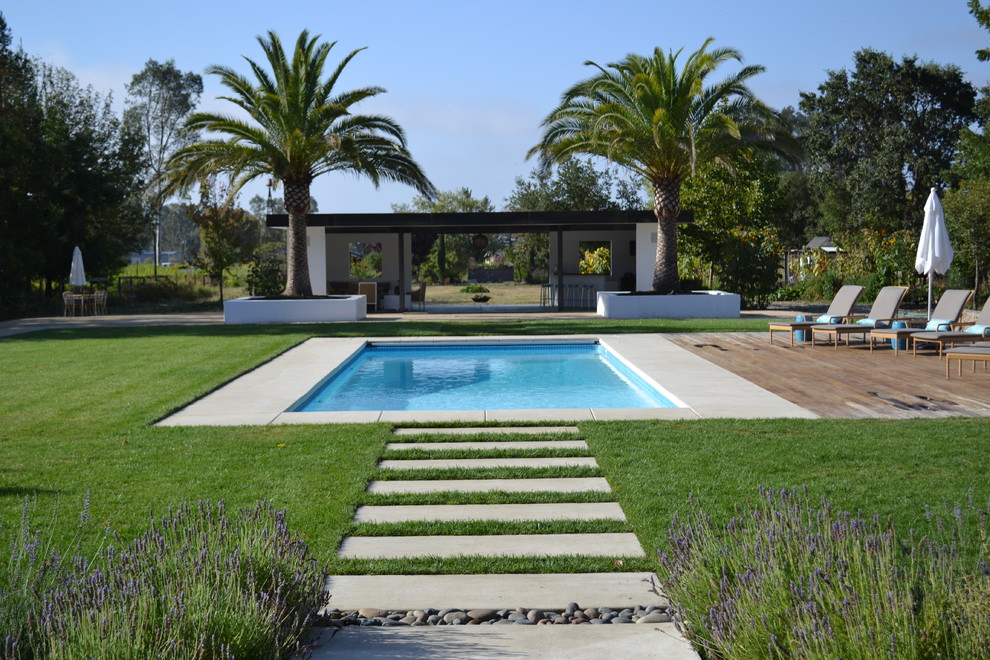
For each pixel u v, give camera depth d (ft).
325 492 19.99
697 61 67.92
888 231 133.59
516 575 15.19
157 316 82.84
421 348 55.31
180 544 12.44
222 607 10.41
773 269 84.12
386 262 92.43
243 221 109.81
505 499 19.53
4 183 91.61
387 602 13.98
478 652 11.44
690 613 11.59
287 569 11.94
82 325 71.82
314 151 70.08
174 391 35.27
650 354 46.73
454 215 78.13
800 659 9.45
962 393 33.19
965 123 138.92
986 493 18.80
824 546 11.14
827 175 151.84
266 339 55.77
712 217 96.99
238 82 69.51
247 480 21.12
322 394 38.78
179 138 186.50
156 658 9.27
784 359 44.39
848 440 24.66
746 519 13.24
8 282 89.97
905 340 47.73
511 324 66.59
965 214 80.23
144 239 122.72
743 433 26.00
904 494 18.86
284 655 10.68
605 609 13.58
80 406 31.99
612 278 89.71
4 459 23.43
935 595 9.83
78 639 9.42
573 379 43.37
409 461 23.44
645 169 75.77
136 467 22.48
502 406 35.60
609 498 19.52
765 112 70.54
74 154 98.99
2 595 10.18
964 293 47.93
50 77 106.32
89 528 17.13
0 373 41.29
